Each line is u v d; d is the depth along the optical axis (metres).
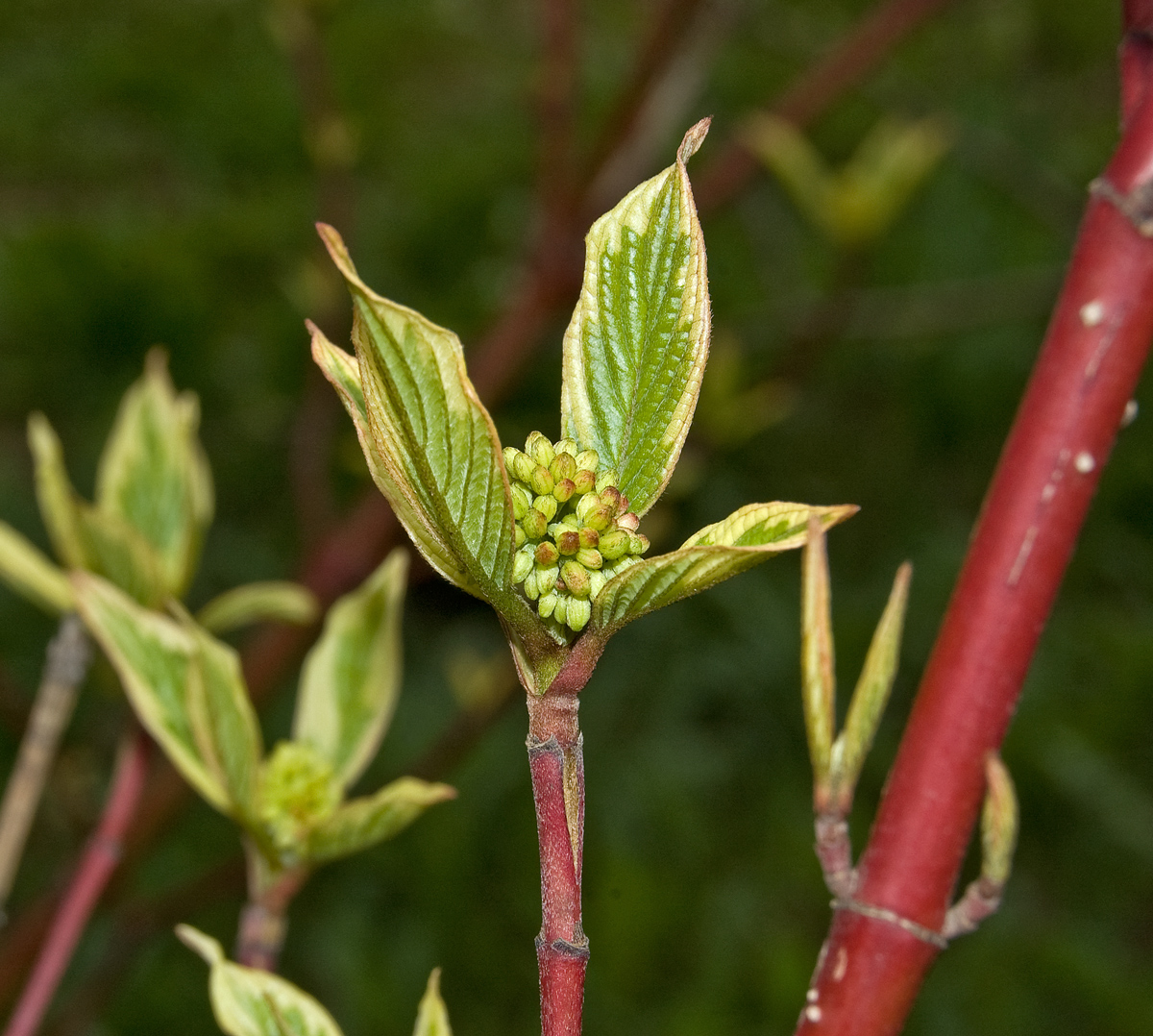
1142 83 0.39
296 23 0.86
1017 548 0.38
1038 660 1.73
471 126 2.02
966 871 1.51
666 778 1.57
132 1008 1.23
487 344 0.87
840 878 0.37
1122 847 1.59
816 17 2.05
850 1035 0.37
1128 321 0.38
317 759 0.43
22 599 1.56
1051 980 1.46
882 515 1.88
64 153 1.93
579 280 0.85
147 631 0.42
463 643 1.68
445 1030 0.37
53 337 1.73
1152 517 1.86
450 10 2.16
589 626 0.33
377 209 1.90
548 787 0.33
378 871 1.44
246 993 0.38
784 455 1.88
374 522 0.80
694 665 1.67
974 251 1.91
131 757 0.48
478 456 0.32
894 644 0.37
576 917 0.33
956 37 2.08
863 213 0.93
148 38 2.07
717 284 1.83
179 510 0.50
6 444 1.67
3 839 0.46
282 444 1.72
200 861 1.36
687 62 0.92
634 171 0.87
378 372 0.31
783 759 1.64
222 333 1.76
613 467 0.34
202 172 1.94
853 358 1.97
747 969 1.41
